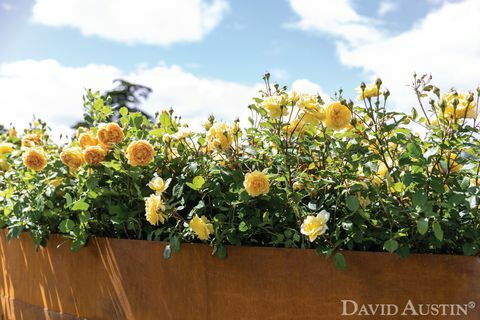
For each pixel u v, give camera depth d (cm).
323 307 187
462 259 174
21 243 293
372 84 196
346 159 204
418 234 188
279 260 194
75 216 267
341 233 197
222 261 206
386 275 180
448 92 194
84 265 254
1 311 310
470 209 186
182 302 216
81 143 255
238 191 209
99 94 293
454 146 186
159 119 260
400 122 206
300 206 205
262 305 197
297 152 210
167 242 221
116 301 238
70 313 260
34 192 276
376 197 195
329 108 191
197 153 239
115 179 249
